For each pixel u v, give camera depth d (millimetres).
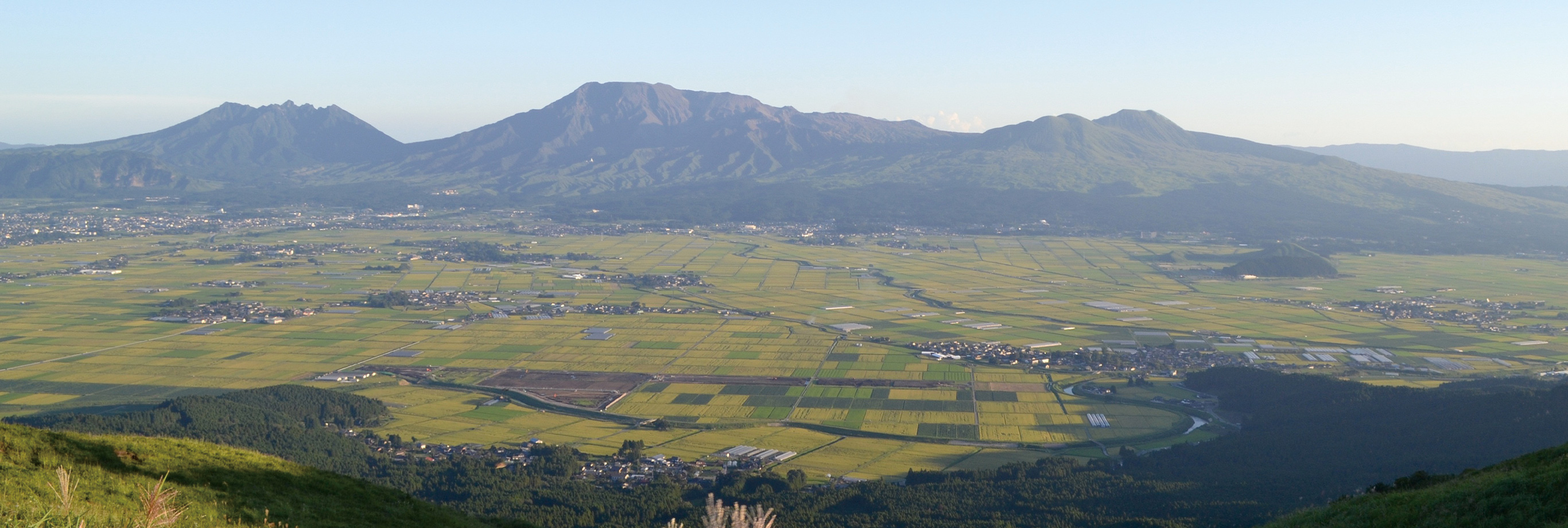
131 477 46625
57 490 38969
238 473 54031
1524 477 48812
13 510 34219
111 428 157375
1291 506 116562
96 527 34688
